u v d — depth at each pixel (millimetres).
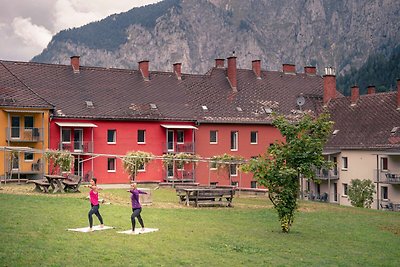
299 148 22281
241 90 61750
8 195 29422
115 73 56625
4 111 46188
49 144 48469
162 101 55938
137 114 53031
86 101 52031
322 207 34438
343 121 60125
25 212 23672
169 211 27281
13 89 48000
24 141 47031
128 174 47625
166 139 54000
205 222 24375
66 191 32688
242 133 58250
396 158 51594
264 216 27438
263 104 61188
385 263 18281
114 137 52000
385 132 54844
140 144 52969
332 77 64438
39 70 53031
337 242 21625
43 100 48312
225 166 49125
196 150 55812
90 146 50281
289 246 20062
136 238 19328
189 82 59812
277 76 65875
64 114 49344
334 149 57375
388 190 51781
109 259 15992
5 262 14914
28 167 47125
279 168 22453
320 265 17234
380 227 26484
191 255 17266
